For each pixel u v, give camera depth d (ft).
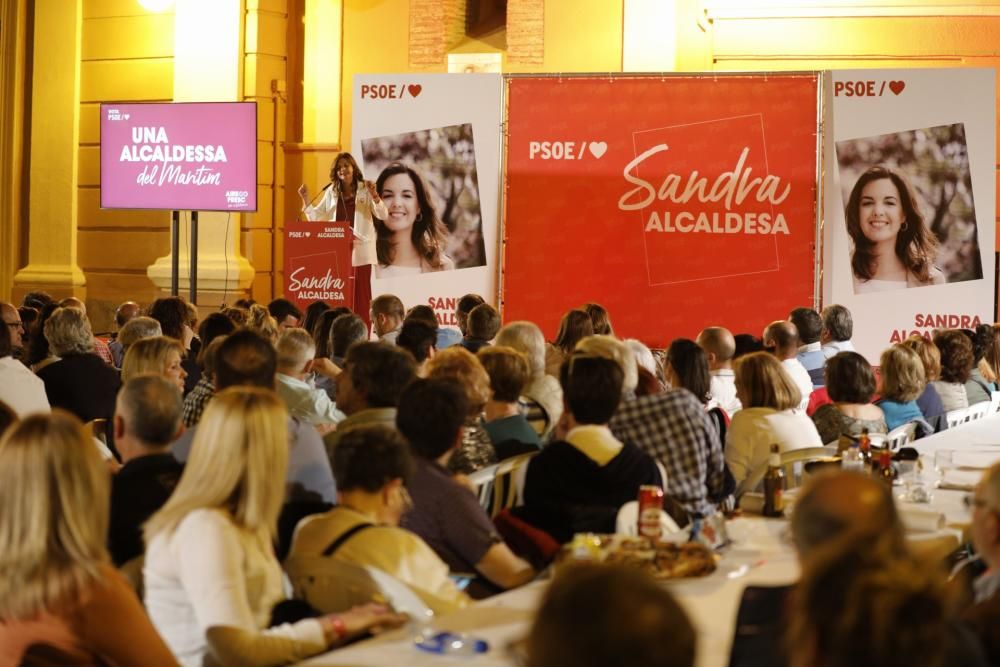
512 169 32.09
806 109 30.71
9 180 43.55
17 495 7.48
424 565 9.59
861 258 30.66
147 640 7.76
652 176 31.53
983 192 29.96
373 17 40.47
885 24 36.55
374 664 7.70
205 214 40.73
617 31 38.14
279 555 11.59
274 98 40.98
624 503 11.71
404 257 32.55
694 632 4.31
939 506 12.72
